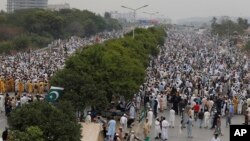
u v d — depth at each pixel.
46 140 22.00
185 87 56.22
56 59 89.06
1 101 44.47
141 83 50.41
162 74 69.25
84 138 29.27
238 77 70.06
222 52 135.25
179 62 93.38
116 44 59.19
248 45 155.12
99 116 38.91
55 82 37.56
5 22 170.12
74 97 36.53
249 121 44.09
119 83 43.97
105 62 44.22
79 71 42.53
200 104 46.59
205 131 43.12
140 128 42.34
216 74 73.12
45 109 22.81
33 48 140.75
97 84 41.09
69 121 23.02
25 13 179.25
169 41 180.25
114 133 35.25
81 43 146.50
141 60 67.44
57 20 174.38
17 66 74.19
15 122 22.16
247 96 54.03
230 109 46.59
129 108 44.78
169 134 41.53
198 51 131.75
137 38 93.25
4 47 131.25
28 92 54.81
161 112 49.47
